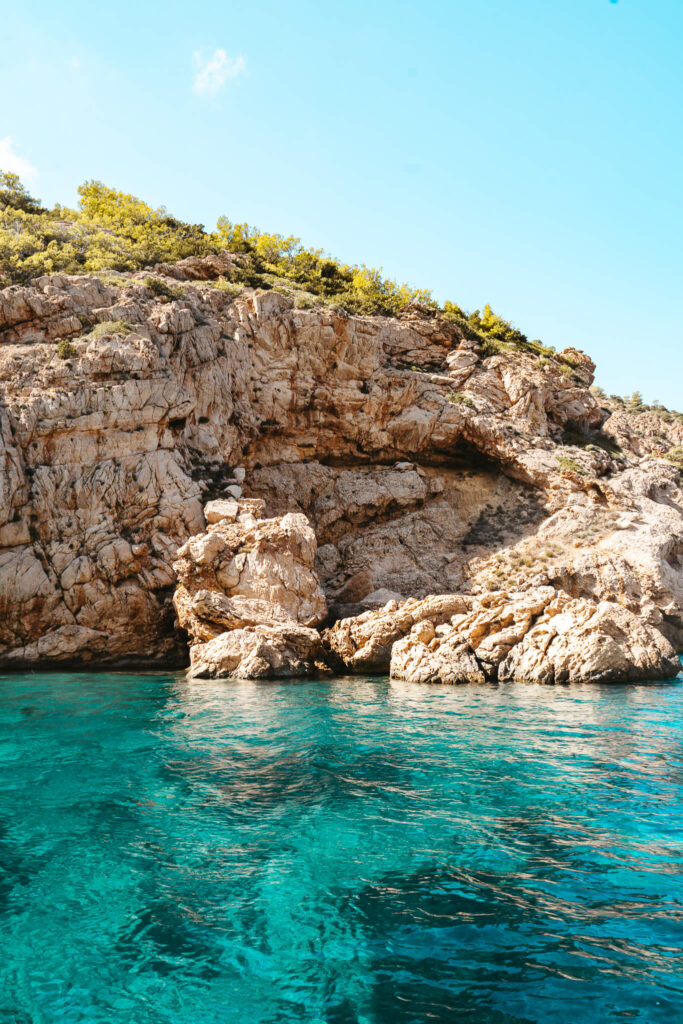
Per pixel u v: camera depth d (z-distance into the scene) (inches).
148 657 1029.8
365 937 261.1
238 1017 214.1
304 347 1439.5
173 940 258.2
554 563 1290.6
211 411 1268.5
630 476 1551.4
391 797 416.8
